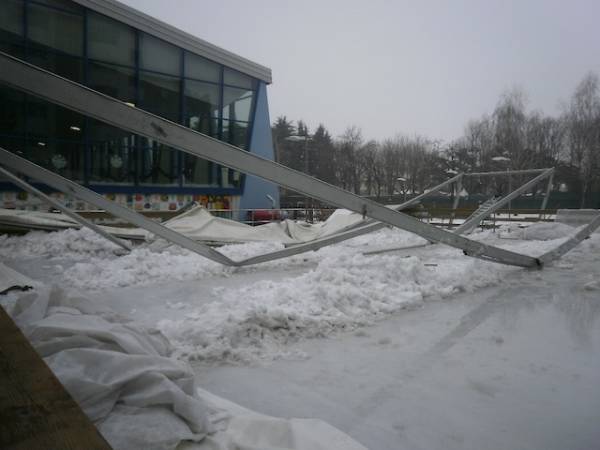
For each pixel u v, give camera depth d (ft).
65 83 11.14
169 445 5.17
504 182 153.48
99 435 3.53
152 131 12.27
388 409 8.76
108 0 48.80
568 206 145.28
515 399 9.21
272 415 8.50
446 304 16.74
